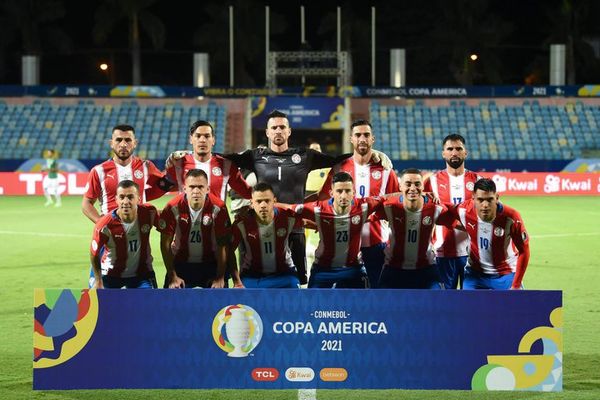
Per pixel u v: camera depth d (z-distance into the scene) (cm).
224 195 833
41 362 631
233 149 3544
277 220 755
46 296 630
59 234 1753
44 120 3506
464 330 629
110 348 631
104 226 746
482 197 743
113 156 857
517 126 3519
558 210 2334
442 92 3450
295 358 634
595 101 3606
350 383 633
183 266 788
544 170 3130
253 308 632
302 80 3569
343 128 3403
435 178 895
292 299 631
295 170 825
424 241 786
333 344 632
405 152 3419
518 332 627
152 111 3559
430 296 629
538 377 629
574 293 1068
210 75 4141
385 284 809
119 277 777
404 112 3581
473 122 3538
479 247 776
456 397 634
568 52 3847
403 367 632
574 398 628
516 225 751
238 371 634
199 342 633
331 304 631
